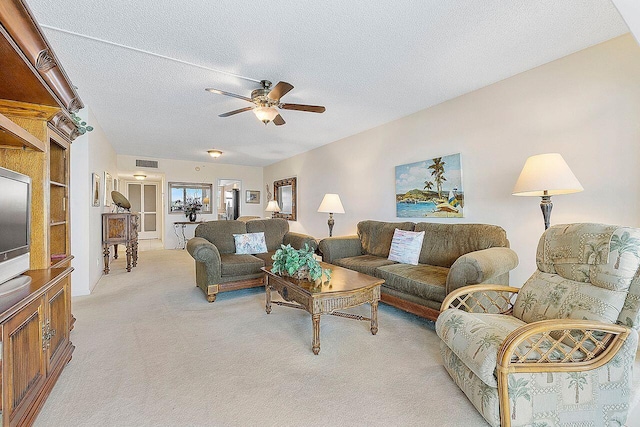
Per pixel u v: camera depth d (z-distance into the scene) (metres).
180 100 3.38
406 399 1.62
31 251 1.95
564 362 1.38
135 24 1.99
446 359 1.79
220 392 1.68
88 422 1.43
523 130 2.78
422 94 3.27
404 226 3.66
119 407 1.54
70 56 2.40
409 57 2.47
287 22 1.98
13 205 1.52
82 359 2.04
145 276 4.58
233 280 3.47
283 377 1.83
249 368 1.94
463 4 1.83
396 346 2.25
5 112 1.87
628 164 2.20
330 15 1.92
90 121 3.66
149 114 3.88
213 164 8.04
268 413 1.50
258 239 4.25
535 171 2.18
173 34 2.11
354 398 1.63
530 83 2.72
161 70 2.65
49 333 1.65
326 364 1.99
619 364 1.40
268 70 2.66
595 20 2.01
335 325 2.66
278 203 7.64
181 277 4.52
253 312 3.00
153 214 10.10
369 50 2.35
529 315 1.77
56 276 1.76
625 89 2.21
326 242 3.83
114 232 4.77
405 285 2.72
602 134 2.32
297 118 4.12
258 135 5.04
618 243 1.49
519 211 2.84
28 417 1.34
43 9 1.83
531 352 1.41
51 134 2.12
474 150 3.19
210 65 2.56
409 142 3.96
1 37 1.25
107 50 2.31
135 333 2.47
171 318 2.82
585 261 1.61
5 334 1.21
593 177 2.37
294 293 2.41
